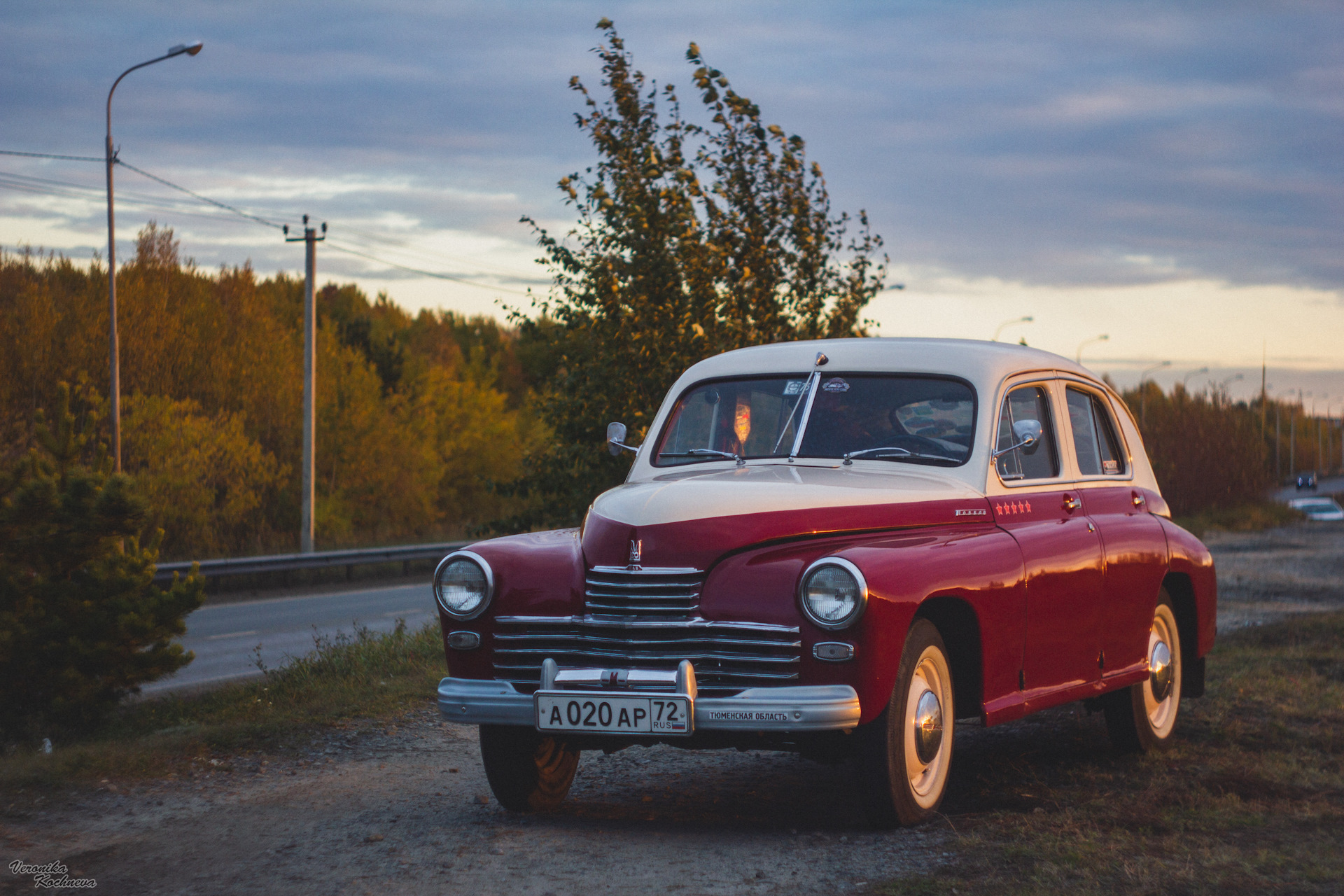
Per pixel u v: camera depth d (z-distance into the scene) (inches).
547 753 220.2
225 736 281.4
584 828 204.4
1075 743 280.5
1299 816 199.2
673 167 506.0
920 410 231.1
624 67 504.4
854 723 179.6
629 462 502.6
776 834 197.9
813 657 180.4
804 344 251.1
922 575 190.1
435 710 327.0
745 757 272.7
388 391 1915.6
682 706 180.2
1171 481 1819.6
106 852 193.0
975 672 209.6
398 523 1710.1
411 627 668.1
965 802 219.6
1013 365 241.6
